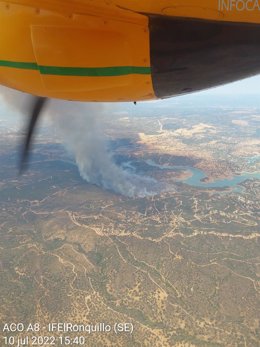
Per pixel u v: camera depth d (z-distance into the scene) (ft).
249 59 15.67
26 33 15.53
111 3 14.67
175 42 15.02
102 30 15.05
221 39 14.83
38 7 15.01
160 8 14.42
